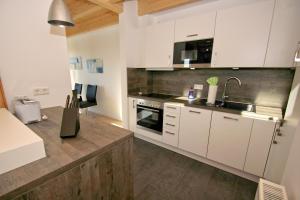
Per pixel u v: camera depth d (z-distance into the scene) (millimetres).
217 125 1946
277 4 1541
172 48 2408
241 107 1962
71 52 4914
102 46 3973
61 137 1041
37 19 1666
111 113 4223
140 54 2873
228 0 2154
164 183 1825
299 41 1416
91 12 3068
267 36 1643
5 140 785
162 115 2500
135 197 1624
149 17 2857
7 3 1458
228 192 1693
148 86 3209
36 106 1319
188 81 2703
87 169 868
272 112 1709
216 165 2117
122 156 1093
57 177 734
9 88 1562
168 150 2562
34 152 775
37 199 682
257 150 1701
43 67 1778
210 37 2020
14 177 663
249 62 1792
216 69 2365
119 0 2373
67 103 1097
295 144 1025
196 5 2439
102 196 1004
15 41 1546
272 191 1004
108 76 4043
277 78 1896
